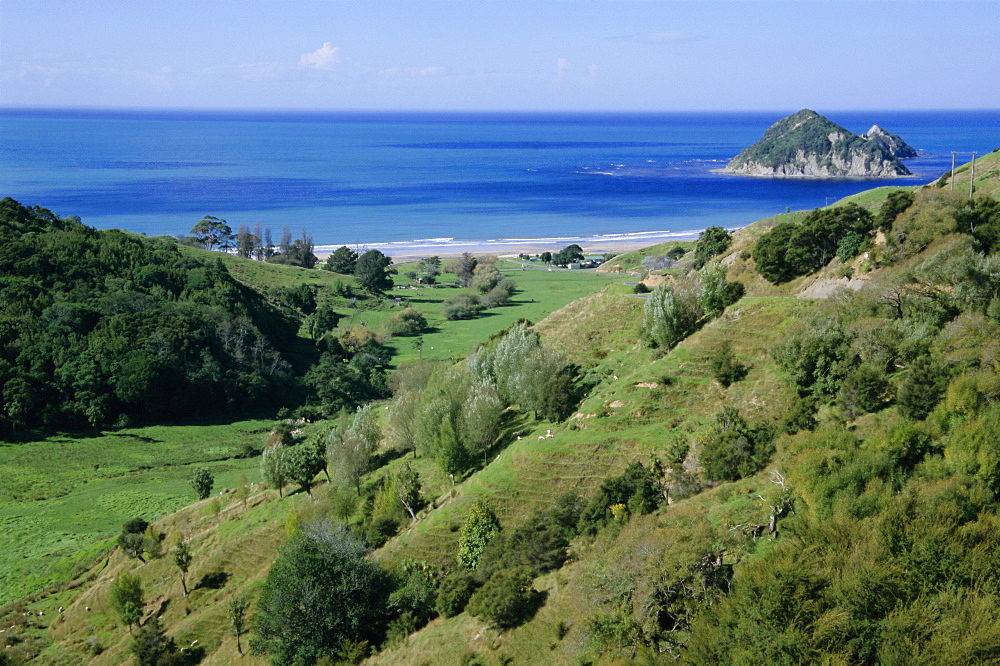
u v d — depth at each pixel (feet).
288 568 161.58
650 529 130.62
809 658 86.63
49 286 413.59
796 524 111.86
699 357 214.28
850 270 233.35
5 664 178.29
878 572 92.32
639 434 192.13
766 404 180.96
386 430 282.36
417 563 169.48
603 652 111.55
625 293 307.78
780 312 217.97
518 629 134.31
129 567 215.72
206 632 180.55
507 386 247.70
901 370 161.68
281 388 410.72
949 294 178.09
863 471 116.37
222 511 241.35
